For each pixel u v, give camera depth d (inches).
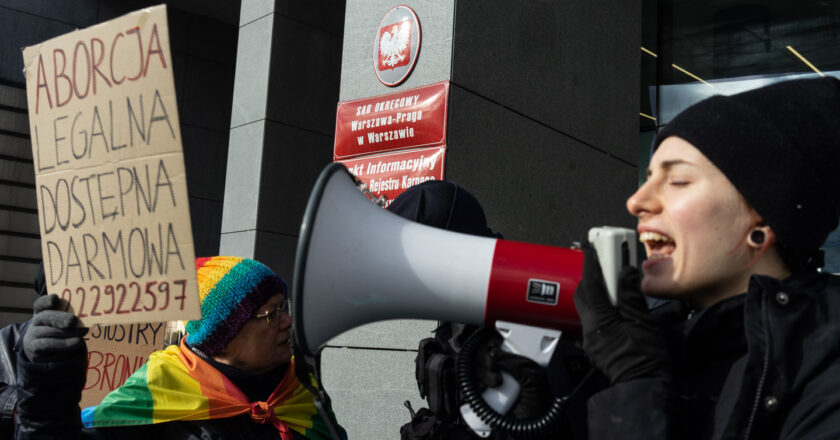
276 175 228.1
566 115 173.5
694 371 40.2
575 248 46.6
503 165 154.3
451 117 142.3
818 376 34.6
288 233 228.5
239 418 71.4
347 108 159.3
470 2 148.6
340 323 48.4
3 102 326.6
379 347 143.5
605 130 186.1
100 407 67.8
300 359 61.4
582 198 176.2
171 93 54.4
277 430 71.9
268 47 232.4
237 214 228.4
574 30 178.4
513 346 44.9
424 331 137.5
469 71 147.3
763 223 37.7
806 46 236.1
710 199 37.8
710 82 252.2
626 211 191.3
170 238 54.5
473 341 47.6
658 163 40.2
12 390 67.4
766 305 36.3
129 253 56.2
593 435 37.4
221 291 70.1
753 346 35.5
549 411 44.3
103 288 57.4
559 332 44.2
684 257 38.5
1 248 323.0
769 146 36.6
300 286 45.1
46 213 61.1
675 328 40.5
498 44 155.2
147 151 55.4
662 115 260.2
